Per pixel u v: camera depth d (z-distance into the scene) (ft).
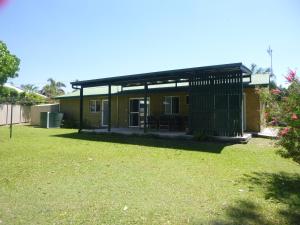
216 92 36.01
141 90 55.72
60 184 15.40
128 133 43.24
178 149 29.25
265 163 21.86
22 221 10.40
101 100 64.59
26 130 55.57
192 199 13.01
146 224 10.27
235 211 11.55
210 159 23.47
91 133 47.39
